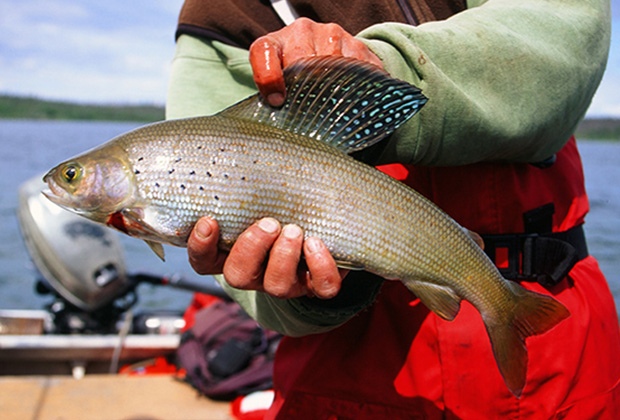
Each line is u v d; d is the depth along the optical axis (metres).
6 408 0.99
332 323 0.43
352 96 0.39
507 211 0.47
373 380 0.47
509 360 0.41
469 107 0.39
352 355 0.48
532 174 0.49
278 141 0.38
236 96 0.48
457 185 0.47
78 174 0.37
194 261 0.38
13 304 2.54
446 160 0.42
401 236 0.39
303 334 0.46
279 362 0.53
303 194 0.37
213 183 0.36
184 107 0.48
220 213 0.37
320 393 0.48
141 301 2.62
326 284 0.36
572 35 0.45
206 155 0.37
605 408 0.47
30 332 1.35
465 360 0.44
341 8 0.48
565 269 0.46
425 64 0.38
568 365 0.45
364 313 0.49
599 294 0.50
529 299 0.42
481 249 0.42
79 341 1.23
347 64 0.38
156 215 0.37
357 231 0.38
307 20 0.40
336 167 0.38
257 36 0.48
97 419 0.97
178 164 0.36
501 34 0.41
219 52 0.48
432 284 0.40
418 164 0.43
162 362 1.25
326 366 0.48
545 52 0.42
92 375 1.26
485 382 0.44
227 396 1.06
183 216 0.37
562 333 0.46
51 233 1.32
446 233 0.40
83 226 1.35
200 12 0.49
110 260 1.33
